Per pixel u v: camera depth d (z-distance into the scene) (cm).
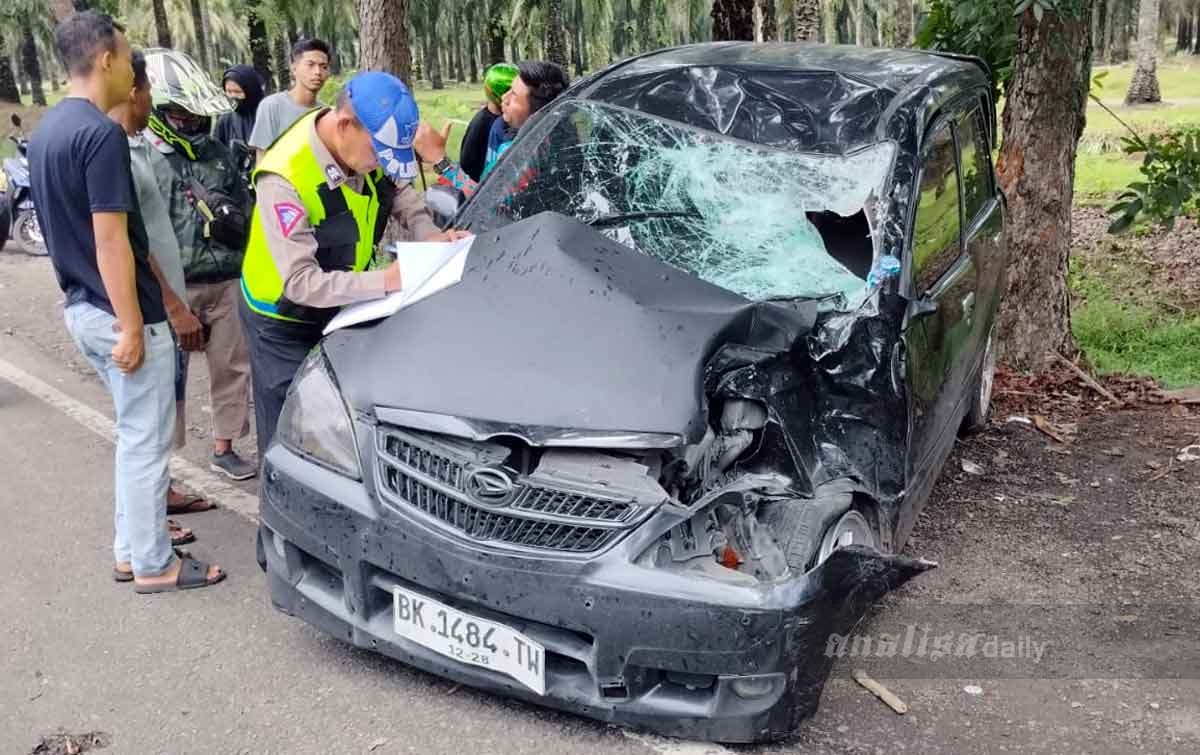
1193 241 1146
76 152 347
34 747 306
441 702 329
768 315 345
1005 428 597
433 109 3219
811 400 345
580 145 441
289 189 356
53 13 962
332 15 2948
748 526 319
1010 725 328
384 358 328
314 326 389
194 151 491
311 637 367
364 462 313
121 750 305
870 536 359
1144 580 425
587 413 300
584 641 290
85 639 364
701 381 310
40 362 689
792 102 436
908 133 415
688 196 418
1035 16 598
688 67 462
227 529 457
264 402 393
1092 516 486
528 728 316
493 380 312
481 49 5750
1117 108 2906
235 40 3925
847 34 4894
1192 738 322
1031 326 686
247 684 338
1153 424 604
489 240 369
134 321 358
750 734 292
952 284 441
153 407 382
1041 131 663
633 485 292
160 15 2639
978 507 496
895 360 359
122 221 350
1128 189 698
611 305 334
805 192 408
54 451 538
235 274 494
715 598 278
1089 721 331
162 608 386
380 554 305
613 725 316
